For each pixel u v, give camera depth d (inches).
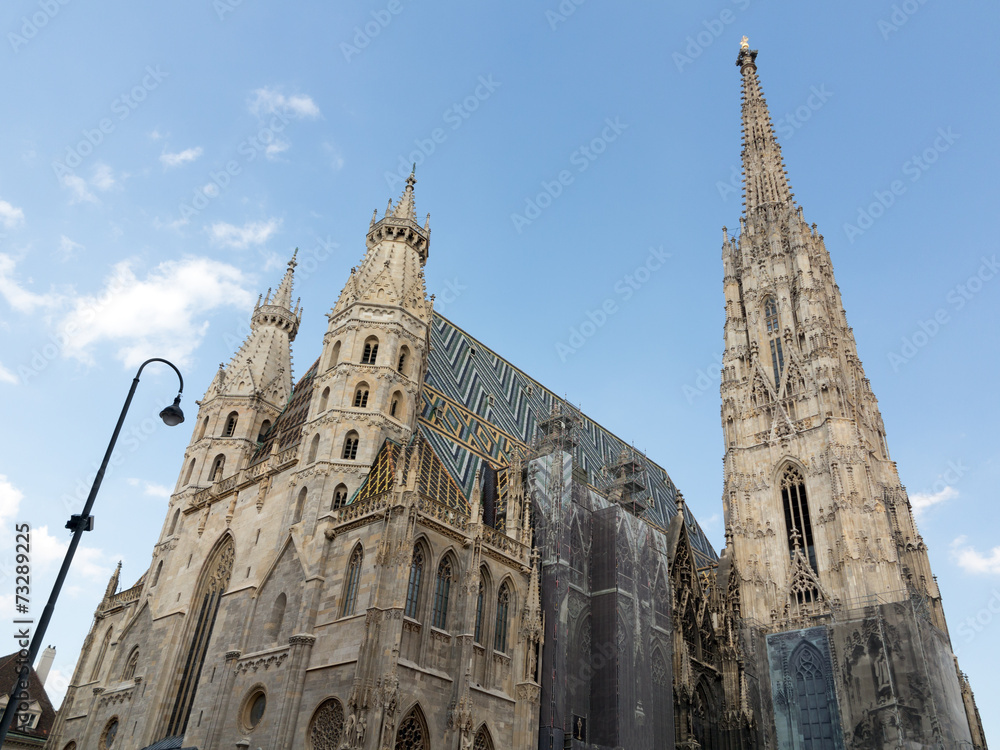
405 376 2696.9
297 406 3043.8
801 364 3826.3
